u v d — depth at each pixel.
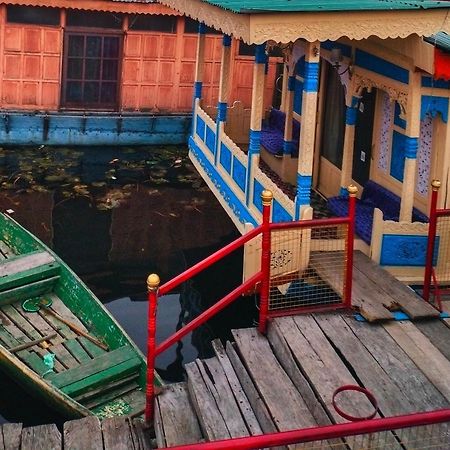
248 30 7.82
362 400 6.03
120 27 18.62
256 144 9.83
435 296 7.91
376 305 7.36
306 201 8.25
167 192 16.44
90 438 6.49
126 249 13.95
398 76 8.61
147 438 6.57
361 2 8.52
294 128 12.34
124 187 16.56
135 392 8.70
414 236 8.34
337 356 6.59
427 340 6.92
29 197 15.67
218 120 11.86
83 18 18.34
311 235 8.36
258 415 6.19
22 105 18.58
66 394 8.09
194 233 14.70
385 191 9.75
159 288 6.38
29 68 18.36
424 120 8.97
